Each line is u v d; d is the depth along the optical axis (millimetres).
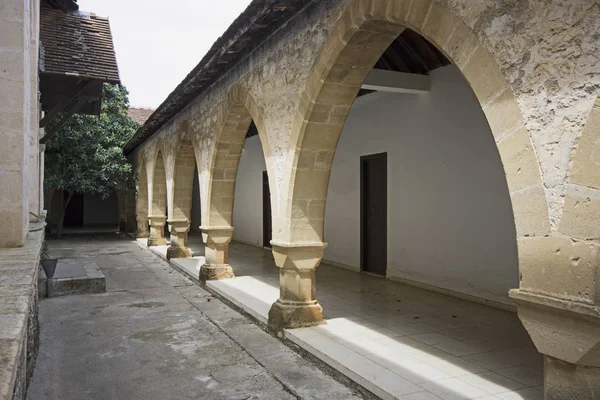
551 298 2498
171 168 11695
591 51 2328
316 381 4285
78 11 10109
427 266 7633
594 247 2311
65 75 8586
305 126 5031
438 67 7289
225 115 7520
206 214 8641
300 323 5426
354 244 9492
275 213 5762
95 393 4125
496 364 4254
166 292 8258
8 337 1836
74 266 9617
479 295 6672
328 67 4570
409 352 4566
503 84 2771
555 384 2619
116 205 24297
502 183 6289
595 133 2309
